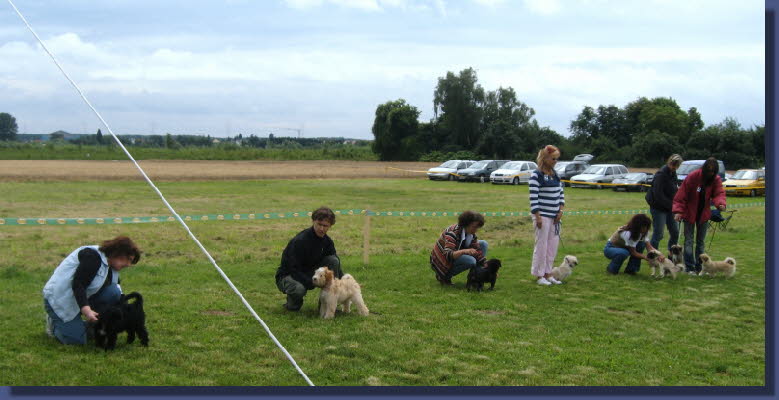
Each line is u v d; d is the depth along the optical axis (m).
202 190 25.91
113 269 5.66
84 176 30.59
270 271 9.05
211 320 6.40
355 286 6.78
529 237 14.07
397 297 7.72
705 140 61.06
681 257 9.47
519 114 76.56
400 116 74.50
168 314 6.57
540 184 8.53
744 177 30.86
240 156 60.69
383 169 47.78
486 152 73.62
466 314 6.94
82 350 5.38
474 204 22.14
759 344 6.01
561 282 8.79
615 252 9.34
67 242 11.20
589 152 71.88
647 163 63.69
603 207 21.95
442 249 8.30
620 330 6.44
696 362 5.47
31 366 4.96
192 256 10.23
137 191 23.88
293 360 4.89
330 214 6.84
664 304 7.56
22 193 21.16
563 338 6.10
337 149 82.56
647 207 21.95
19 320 6.16
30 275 8.23
